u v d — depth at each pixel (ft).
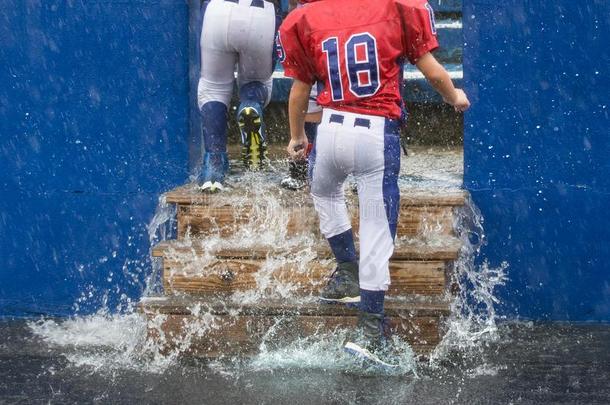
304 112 35.12
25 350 37.78
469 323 39.32
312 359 35.32
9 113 41.75
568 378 33.68
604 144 39.73
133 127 41.52
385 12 32.71
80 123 41.63
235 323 36.06
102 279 42.37
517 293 40.78
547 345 37.55
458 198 37.83
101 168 41.81
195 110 43.04
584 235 40.29
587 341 38.04
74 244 42.27
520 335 38.91
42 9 41.14
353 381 33.40
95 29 41.14
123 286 42.29
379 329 34.32
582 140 39.78
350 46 32.73
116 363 35.94
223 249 37.11
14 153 41.98
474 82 39.78
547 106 39.73
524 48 39.50
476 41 39.58
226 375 34.19
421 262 36.58
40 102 41.63
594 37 39.27
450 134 53.01
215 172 39.91
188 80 41.22
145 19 40.98
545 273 40.60
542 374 34.12
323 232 35.45
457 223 39.42
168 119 41.42
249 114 40.14
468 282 40.68
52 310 42.68
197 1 43.06
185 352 36.32
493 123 39.93
